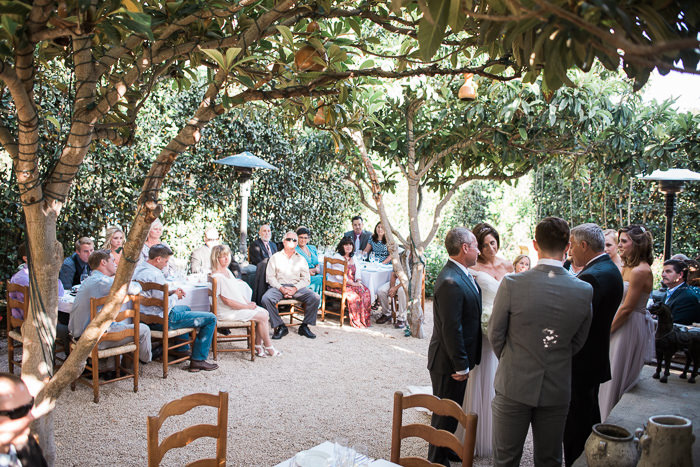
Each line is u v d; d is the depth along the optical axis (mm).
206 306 5984
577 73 6000
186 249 8508
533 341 2611
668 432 1846
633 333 3684
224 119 8617
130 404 4488
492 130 6613
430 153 7410
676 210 9453
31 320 2330
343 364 5848
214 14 2209
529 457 3764
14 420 1649
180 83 3248
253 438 4004
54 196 2277
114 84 2383
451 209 12367
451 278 3178
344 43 2648
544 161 7512
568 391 2635
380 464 2232
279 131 9289
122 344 4738
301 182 9906
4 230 6434
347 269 7754
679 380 3926
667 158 6770
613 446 2045
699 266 5012
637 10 1123
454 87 6742
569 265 5590
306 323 6887
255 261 7844
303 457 2188
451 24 1332
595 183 10180
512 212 12141
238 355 6008
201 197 8516
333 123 2977
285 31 2188
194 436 2367
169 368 5453
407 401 2527
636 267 3621
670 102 6688
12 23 1623
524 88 5883
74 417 4191
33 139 2115
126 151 7395
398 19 2537
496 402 2779
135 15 1724
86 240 6020
